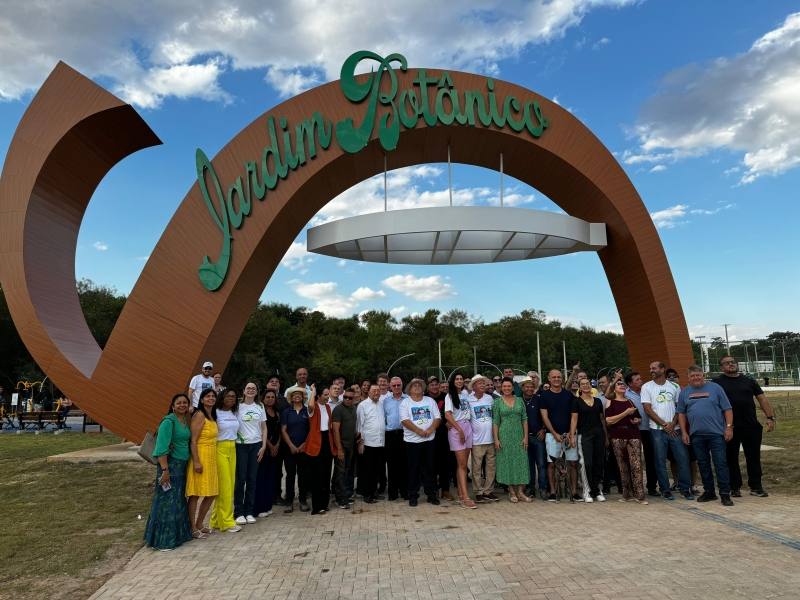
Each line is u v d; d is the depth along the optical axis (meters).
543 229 12.48
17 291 11.54
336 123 12.38
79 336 12.50
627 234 13.16
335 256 15.08
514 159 13.73
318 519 7.84
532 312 94.31
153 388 11.68
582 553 5.65
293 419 8.39
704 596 4.32
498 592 4.66
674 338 12.88
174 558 6.01
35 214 11.96
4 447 15.91
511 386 8.83
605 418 8.66
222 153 12.36
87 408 11.48
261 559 5.90
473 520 7.44
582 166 12.97
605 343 103.25
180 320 11.87
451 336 86.62
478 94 12.69
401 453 9.20
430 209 12.10
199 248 12.08
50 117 11.89
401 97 12.55
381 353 76.75
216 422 7.24
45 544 6.62
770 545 5.61
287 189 12.22
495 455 8.80
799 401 29.31
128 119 12.06
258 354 55.03
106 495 9.33
